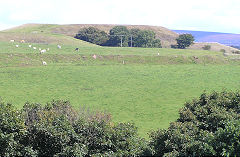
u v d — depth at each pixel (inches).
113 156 676.1
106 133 709.3
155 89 2251.5
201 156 621.6
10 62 2874.0
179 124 715.4
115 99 1962.4
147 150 708.0
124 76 2662.4
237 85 2377.0
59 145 683.4
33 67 2787.9
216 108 774.5
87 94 2060.8
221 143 594.2
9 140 658.2
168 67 3142.2
